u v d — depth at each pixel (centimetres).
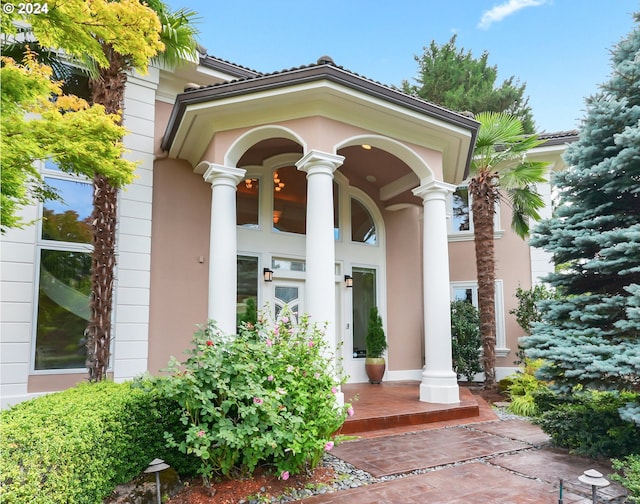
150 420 397
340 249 1027
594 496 330
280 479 416
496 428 643
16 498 244
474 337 1125
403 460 488
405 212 1148
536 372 537
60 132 391
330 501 379
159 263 775
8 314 627
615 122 540
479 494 394
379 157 933
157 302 763
